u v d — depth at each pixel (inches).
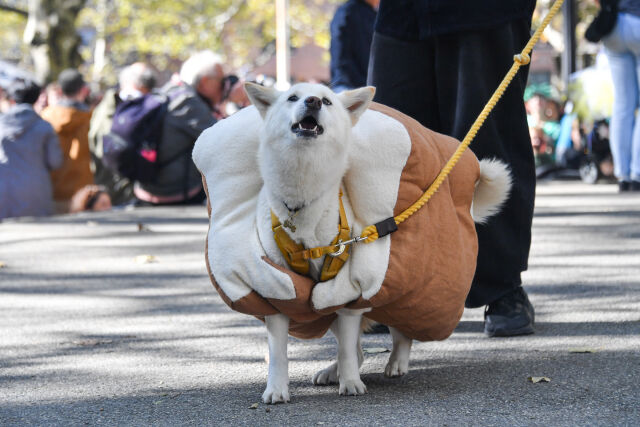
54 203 493.7
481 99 188.9
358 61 331.3
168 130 479.2
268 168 140.2
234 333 206.5
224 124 151.8
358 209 143.9
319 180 138.1
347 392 150.6
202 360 181.3
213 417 140.3
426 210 149.2
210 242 146.2
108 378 168.6
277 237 141.3
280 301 141.3
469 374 162.1
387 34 194.4
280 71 795.4
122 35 1392.7
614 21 452.8
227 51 1535.4
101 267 308.3
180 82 489.1
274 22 1395.2
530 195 194.4
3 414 146.2
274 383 148.2
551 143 657.6
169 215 454.3
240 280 143.1
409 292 147.6
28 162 464.8
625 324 198.7
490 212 170.7
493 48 189.8
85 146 497.7
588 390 147.6
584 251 306.3
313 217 139.6
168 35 1368.1
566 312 213.8
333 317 154.9
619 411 135.5
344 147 140.5
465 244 157.0
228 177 147.5
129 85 499.8
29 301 253.1
